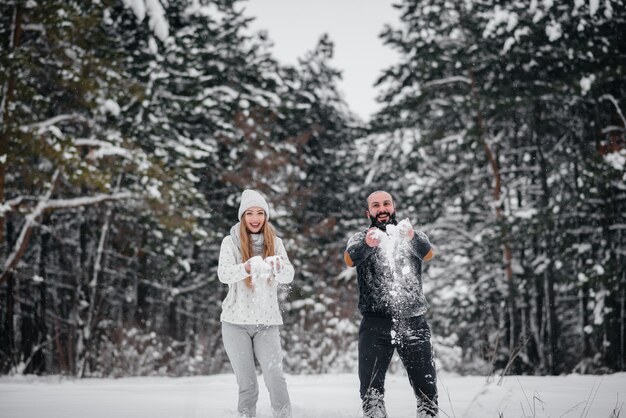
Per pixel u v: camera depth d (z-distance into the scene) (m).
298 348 12.69
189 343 16.89
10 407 4.54
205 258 21.02
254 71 19.84
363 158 25.80
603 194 15.03
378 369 3.77
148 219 15.60
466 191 18.55
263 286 4.02
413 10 18.47
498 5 16.53
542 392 5.19
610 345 14.78
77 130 15.10
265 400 5.20
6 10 12.68
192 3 18.22
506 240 15.75
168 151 15.16
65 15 12.55
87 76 12.81
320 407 4.57
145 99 13.88
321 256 20.73
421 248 3.84
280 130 22.98
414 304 3.79
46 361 17.69
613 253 14.88
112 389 6.57
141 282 17.78
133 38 16.55
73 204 13.19
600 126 16.06
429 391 3.68
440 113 19.05
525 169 17.73
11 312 15.87
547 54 16.53
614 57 15.62
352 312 17.50
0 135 12.08
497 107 16.50
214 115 18.23
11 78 12.16
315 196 23.80
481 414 3.93
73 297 16.42
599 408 4.13
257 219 4.14
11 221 16.97
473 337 18.16
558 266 15.52
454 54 17.08
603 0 14.78
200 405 4.67
